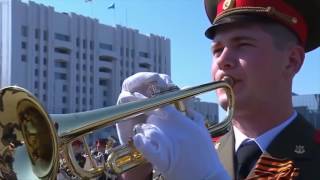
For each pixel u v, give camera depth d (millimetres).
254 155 2258
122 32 88812
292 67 2268
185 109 2049
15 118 2061
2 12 74625
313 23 2371
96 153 2180
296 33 2264
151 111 1974
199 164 1882
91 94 83250
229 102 2191
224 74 2184
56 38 79438
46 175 1956
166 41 95625
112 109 1985
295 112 2361
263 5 2191
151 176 2207
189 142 1896
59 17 80188
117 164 2043
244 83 2164
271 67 2172
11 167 2068
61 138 1959
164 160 1855
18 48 74562
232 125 2344
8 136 2090
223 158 2352
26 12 76062
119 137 2133
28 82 75438
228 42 2209
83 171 2012
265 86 2166
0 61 73938
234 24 2197
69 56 80938
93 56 84000
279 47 2199
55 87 78562
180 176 1876
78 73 81812
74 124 1979
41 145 1988
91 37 83875
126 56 88750
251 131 2291
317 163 2174
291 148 2215
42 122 1971
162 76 2166
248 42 2166
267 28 2182
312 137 2266
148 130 1900
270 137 2254
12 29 73938
